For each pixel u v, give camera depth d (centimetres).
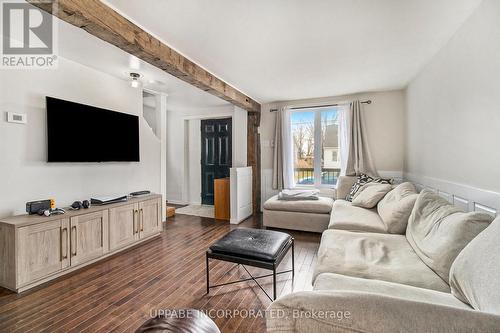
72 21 163
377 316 63
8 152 229
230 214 427
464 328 59
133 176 365
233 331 158
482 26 172
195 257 276
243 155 488
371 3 173
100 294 201
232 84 363
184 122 583
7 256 202
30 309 180
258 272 239
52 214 231
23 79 240
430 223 171
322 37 221
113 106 332
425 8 179
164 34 215
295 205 369
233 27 204
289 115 463
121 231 287
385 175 407
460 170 207
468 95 193
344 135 423
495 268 89
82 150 285
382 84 367
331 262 157
